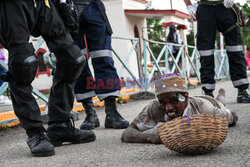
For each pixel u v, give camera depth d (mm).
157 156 2637
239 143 2875
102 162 2613
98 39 4176
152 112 3154
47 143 2969
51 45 3016
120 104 7211
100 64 4180
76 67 3102
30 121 2953
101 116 5633
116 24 15727
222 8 5359
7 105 6625
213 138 2449
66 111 3316
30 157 2969
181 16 18328
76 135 3396
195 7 5484
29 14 2854
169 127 2459
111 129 4211
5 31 2818
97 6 4227
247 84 5559
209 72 5418
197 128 2414
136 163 2498
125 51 15344
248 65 18469
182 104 2773
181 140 2438
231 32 5484
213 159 2410
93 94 4410
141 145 3061
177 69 10195
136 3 17375
